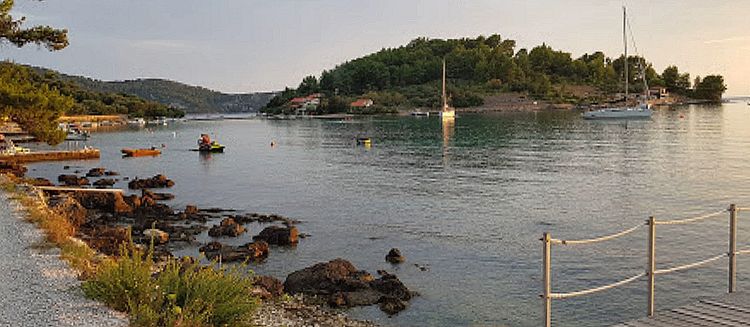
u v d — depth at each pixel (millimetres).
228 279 10453
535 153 64188
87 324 9398
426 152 70062
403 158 63969
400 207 34281
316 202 37156
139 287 10133
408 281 19750
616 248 22859
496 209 32719
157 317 9133
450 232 27109
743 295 11102
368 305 16953
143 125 166875
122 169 58656
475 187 41219
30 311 10164
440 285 19203
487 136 92000
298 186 44906
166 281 10148
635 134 86500
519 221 29234
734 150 60844
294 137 107125
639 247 22938
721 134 82000
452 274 20438
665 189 37875
